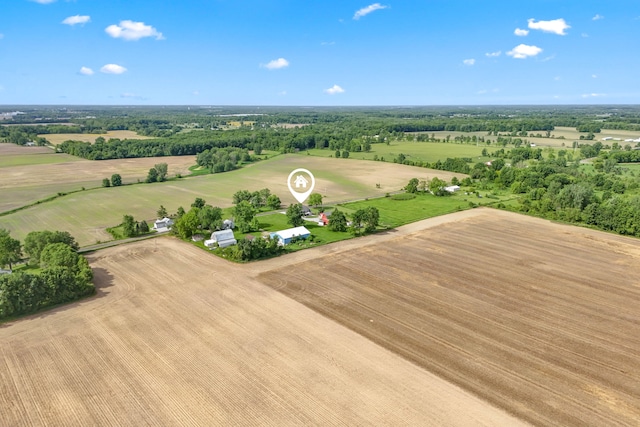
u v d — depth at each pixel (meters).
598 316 52.78
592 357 44.19
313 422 34.94
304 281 63.44
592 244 80.50
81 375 41.28
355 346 46.06
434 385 39.62
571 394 38.47
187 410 36.44
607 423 34.91
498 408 36.66
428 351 45.22
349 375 41.00
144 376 41.00
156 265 70.19
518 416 35.72
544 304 56.00
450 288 60.84
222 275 65.81
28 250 70.44
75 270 61.88
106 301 57.06
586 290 60.19
